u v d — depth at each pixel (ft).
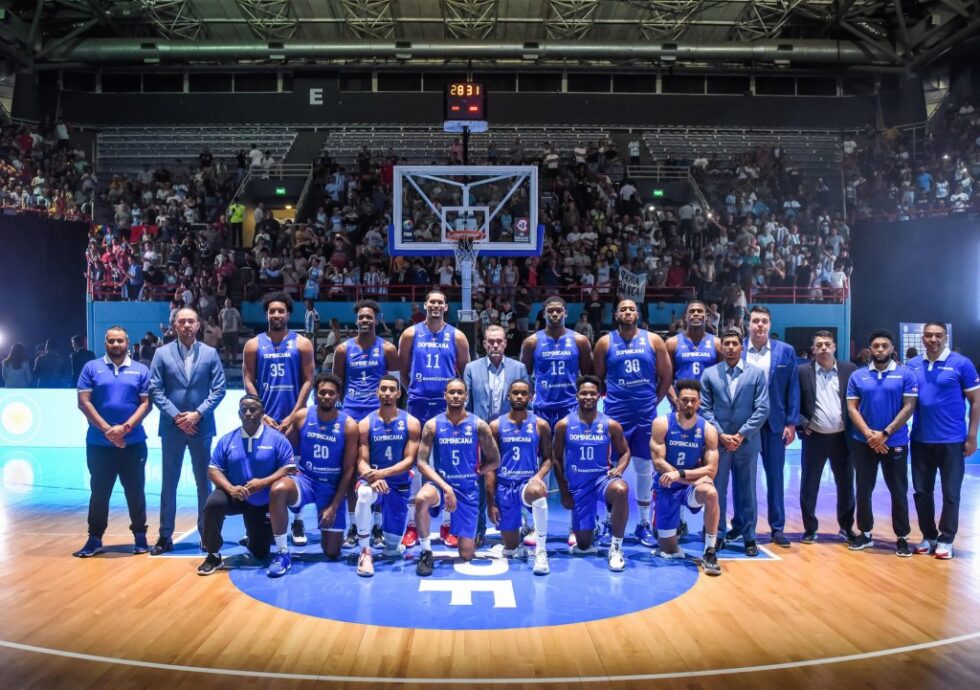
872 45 76.02
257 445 20.18
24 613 16.99
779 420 22.30
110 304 57.00
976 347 58.54
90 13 74.69
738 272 58.13
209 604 17.60
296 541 22.81
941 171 65.46
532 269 56.18
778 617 16.89
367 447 20.97
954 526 21.21
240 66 81.51
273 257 59.21
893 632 16.05
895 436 21.50
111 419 21.20
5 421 43.24
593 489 21.47
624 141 81.66
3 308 55.62
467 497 20.97
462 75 83.66
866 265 64.28
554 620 16.72
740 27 78.38
